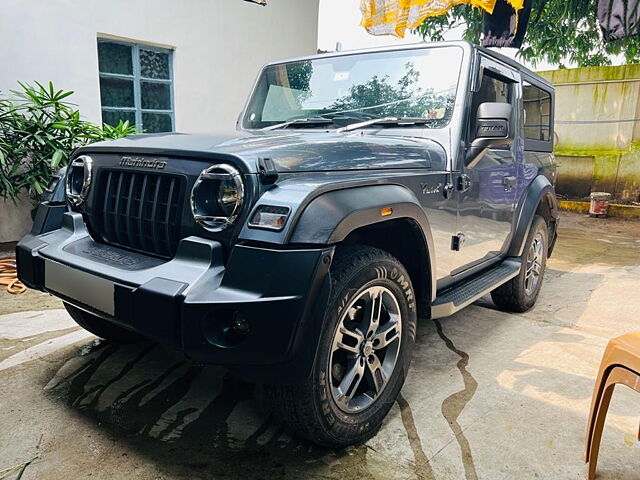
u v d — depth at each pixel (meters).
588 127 9.15
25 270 2.15
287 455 1.88
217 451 1.89
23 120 4.53
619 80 8.73
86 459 1.82
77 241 2.12
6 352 2.69
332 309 1.74
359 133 2.56
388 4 5.71
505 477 1.79
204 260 1.67
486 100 2.92
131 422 2.07
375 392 2.02
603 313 3.63
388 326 2.04
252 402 2.24
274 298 1.52
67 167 2.31
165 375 2.47
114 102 5.45
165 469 1.78
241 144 1.89
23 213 5.05
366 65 2.85
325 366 1.74
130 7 5.29
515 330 3.26
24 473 1.74
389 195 1.91
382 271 1.92
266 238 1.57
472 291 2.69
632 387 1.64
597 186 9.12
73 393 2.28
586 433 1.93
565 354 2.88
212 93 6.17
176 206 1.80
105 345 2.79
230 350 1.56
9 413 2.10
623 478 1.81
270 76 3.19
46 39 4.79
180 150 1.81
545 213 3.93
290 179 1.74
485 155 2.80
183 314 1.56
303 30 7.07
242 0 6.25
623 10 4.69
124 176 2.00
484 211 2.88
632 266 5.11
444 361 2.76
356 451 1.92
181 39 5.76
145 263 1.84
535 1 9.43
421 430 2.07
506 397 2.36
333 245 1.62
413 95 2.67
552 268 5.03
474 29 10.02
